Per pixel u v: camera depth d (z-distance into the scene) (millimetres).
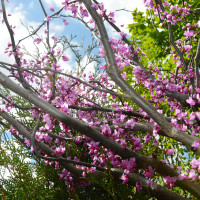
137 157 2104
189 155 3508
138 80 3783
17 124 2479
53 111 2002
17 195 1567
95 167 2236
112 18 2453
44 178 1911
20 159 1747
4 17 2256
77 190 2201
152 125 2684
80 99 3318
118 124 2793
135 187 2234
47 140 2605
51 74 2600
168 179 2033
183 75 3912
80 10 2330
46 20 2350
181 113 2770
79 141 2617
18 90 2033
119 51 3080
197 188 1927
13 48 2404
